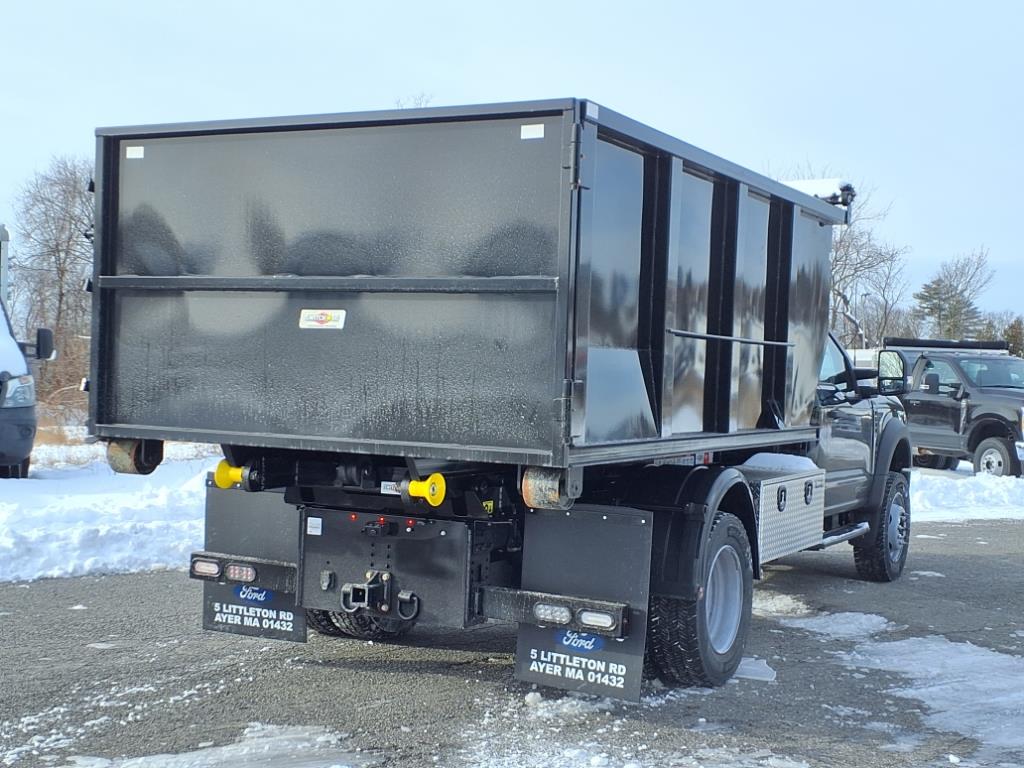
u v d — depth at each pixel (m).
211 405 5.51
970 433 19.38
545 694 5.71
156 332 5.64
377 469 5.39
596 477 5.63
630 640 5.07
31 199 35.69
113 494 11.81
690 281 5.90
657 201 5.48
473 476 5.23
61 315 33.84
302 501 5.77
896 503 9.61
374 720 5.22
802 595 8.85
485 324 4.80
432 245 4.95
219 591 6.04
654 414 5.50
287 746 4.82
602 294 5.06
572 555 5.18
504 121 4.77
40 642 6.54
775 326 7.09
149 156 5.68
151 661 6.18
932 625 7.80
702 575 5.53
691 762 4.77
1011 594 9.06
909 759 4.96
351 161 5.15
